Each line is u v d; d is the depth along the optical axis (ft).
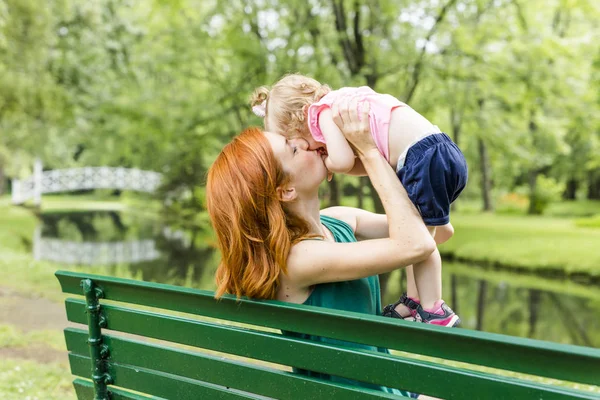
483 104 42.73
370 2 38.75
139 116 47.39
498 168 98.78
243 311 5.70
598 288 43.01
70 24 65.77
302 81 6.66
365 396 4.96
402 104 6.25
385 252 5.51
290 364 5.38
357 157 6.56
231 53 44.24
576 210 91.81
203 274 47.91
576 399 3.88
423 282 6.61
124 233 73.56
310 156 6.11
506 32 38.73
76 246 61.82
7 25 53.36
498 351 4.21
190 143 48.01
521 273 48.37
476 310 37.88
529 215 88.84
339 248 5.61
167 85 50.08
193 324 5.97
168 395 6.28
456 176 5.98
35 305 23.29
